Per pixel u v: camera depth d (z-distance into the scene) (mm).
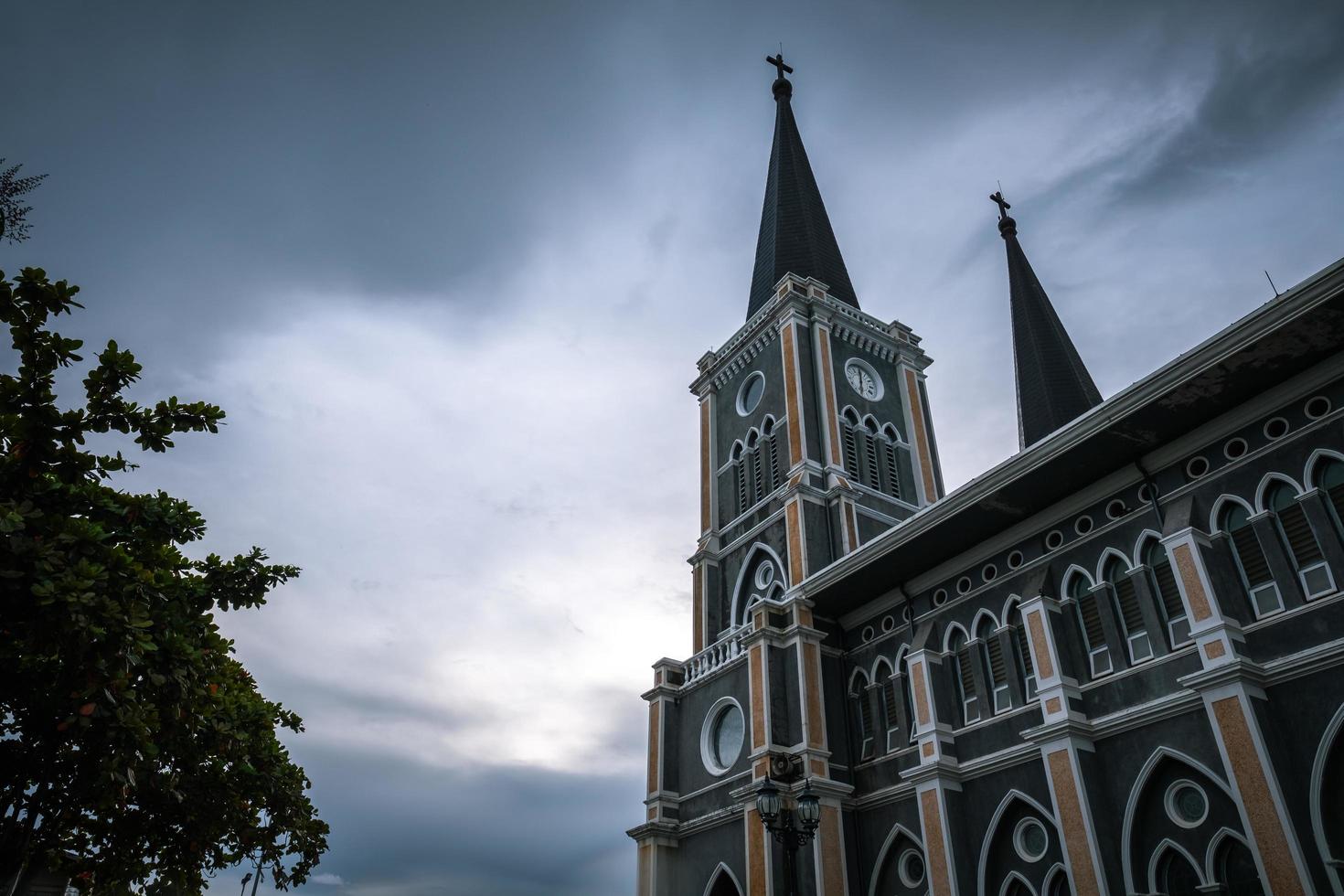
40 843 15250
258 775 18750
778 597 32969
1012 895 20391
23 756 13633
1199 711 17828
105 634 12156
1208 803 17219
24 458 12625
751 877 24156
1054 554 22000
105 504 14133
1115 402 19484
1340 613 16359
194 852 17766
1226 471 18875
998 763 21250
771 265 47094
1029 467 21234
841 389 38344
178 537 15383
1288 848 15125
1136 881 17781
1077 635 20844
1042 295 47594
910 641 25328
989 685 22672
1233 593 17922
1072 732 19281
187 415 13891
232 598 16156
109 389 13281
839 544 32344
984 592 23562
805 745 24953
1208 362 18000
